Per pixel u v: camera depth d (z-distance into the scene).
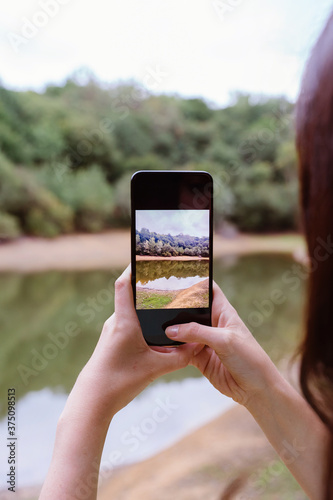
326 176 0.34
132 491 2.43
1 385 4.89
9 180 14.89
